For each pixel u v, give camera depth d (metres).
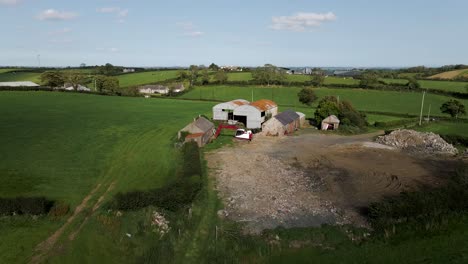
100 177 39.03
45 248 23.92
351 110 81.44
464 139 61.88
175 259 23.92
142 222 27.34
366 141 64.31
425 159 51.16
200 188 34.56
